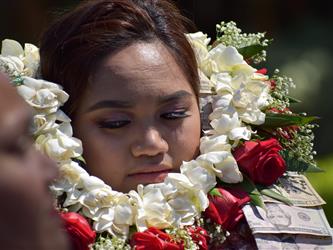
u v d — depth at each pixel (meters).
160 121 3.56
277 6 11.62
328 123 10.53
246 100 3.80
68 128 3.52
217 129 3.73
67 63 3.58
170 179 3.53
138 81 3.50
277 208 3.71
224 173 3.65
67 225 3.27
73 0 10.59
